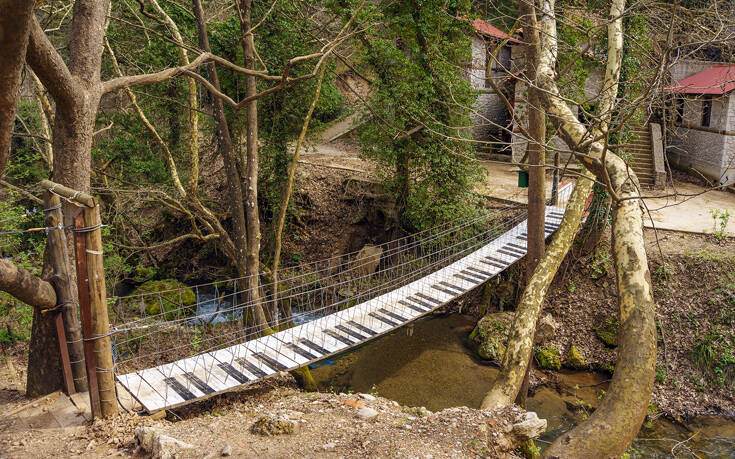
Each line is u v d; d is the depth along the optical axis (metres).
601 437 4.45
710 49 19.95
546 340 13.33
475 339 14.06
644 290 5.55
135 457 5.80
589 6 14.40
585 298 13.88
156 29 15.56
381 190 18.81
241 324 13.95
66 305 7.09
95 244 6.31
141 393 7.70
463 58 17.33
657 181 18.61
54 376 7.27
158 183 16.33
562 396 11.79
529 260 10.91
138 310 14.36
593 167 6.87
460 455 5.33
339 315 10.93
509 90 21.64
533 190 10.59
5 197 13.91
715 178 18.55
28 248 13.72
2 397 7.35
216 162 21.25
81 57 7.16
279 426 6.20
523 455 6.46
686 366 11.94
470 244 16.31
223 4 16.12
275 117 16.56
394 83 15.52
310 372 12.77
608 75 10.12
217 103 12.70
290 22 15.21
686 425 10.66
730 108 17.70
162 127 17.58
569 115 7.57
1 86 4.04
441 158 16.02
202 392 7.80
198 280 18.33
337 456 5.43
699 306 12.51
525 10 9.77
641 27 12.74
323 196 19.86
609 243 14.24
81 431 6.39
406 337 14.52
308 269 18.05
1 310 9.68
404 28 15.59
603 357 12.77
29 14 3.72
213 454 5.51
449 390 11.95
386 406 7.62
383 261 17.92
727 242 13.73
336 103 17.73
